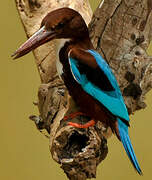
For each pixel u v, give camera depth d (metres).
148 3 5.53
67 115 5.51
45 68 5.59
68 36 5.51
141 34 5.54
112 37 5.54
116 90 5.50
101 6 5.55
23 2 5.61
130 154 5.50
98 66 5.50
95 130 5.47
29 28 5.61
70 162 5.43
